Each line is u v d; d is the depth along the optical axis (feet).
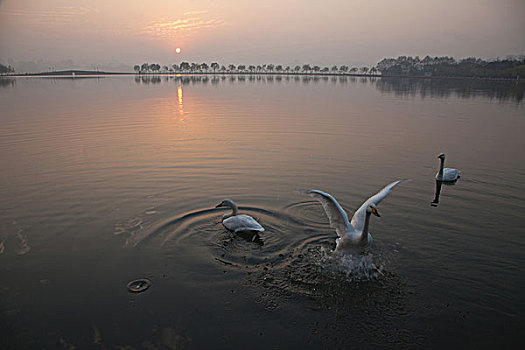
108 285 23.72
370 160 52.11
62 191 39.11
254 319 20.92
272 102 133.59
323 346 19.12
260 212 34.78
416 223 32.40
